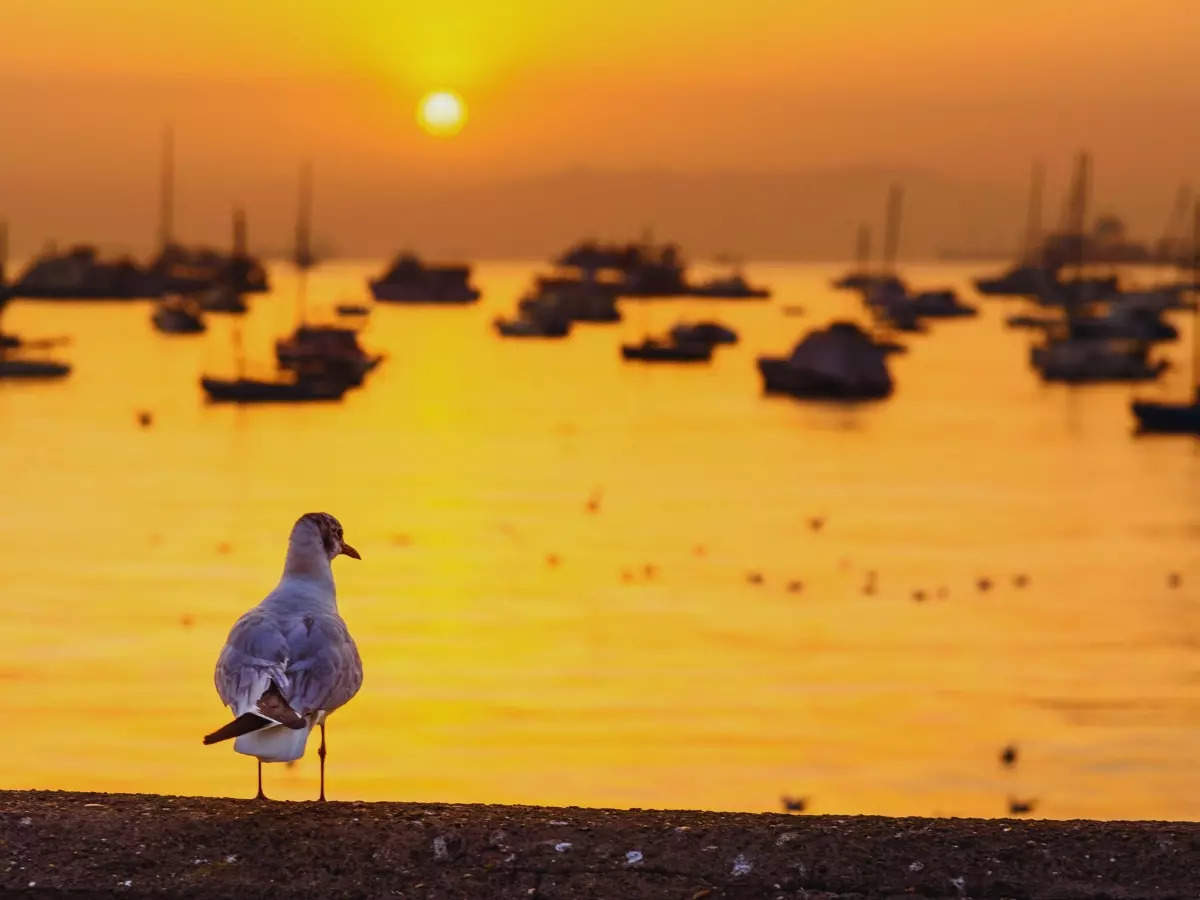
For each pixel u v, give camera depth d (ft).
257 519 215.31
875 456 286.05
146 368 430.61
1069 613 159.43
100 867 16.96
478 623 151.02
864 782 98.99
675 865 17.17
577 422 334.44
